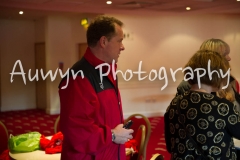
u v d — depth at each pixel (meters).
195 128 1.60
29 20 9.27
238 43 8.45
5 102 9.20
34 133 2.83
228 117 1.57
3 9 7.29
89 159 1.64
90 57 1.71
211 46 2.49
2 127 3.20
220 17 8.30
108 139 1.62
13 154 2.59
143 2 6.11
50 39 8.36
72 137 1.57
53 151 2.59
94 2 6.03
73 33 8.49
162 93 8.05
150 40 7.88
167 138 1.82
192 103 1.64
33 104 9.60
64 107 1.62
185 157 1.62
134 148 2.88
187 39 8.14
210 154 1.57
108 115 1.70
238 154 2.31
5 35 9.03
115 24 1.71
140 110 7.95
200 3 6.31
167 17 7.97
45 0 5.78
